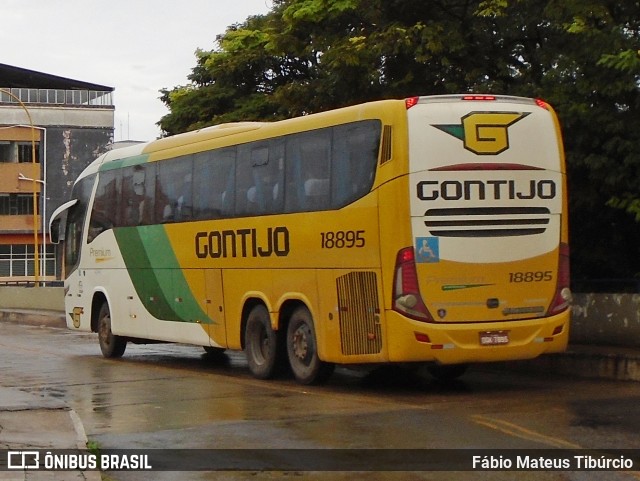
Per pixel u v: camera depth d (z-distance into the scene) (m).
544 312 13.27
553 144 13.41
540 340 13.21
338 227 13.60
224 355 20.91
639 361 14.32
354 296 13.35
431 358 12.75
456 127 12.91
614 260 18.69
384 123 12.94
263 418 11.27
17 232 64.69
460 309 12.82
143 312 18.80
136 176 19.11
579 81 16.12
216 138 16.62
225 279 16.22
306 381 14.48
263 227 15.19
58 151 65.00
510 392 13.40
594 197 16.97
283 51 20.22
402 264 12.68
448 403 12.34
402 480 8.19
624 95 16.16
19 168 64.62
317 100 20.52
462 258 12.83
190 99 29.78
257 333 15.57
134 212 19.08
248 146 15.68
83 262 21.11
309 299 14.20
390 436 10.01
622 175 16.11
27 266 65.31
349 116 13.55
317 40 19.55
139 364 18.81
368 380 15.21
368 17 19.09
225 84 29.81
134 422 11.16
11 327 31.80
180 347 23.17
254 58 28.56
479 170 12.94
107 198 20.22
